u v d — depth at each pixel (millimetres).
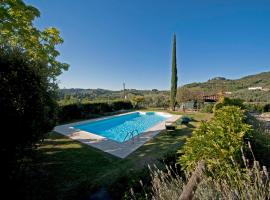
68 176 5559
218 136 3160
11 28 6348
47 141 10031
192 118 17953
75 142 9836
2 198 4277
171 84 30484
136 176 3957
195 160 2938
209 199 2152
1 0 5895
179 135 11312
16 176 4887
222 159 2697
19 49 5121
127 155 7598
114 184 4176
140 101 32875
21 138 4461
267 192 2148
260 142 3727
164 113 25422
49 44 9570
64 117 17609
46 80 5590
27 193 4578
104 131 18078
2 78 4316
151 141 10023
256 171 2275
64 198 4359
